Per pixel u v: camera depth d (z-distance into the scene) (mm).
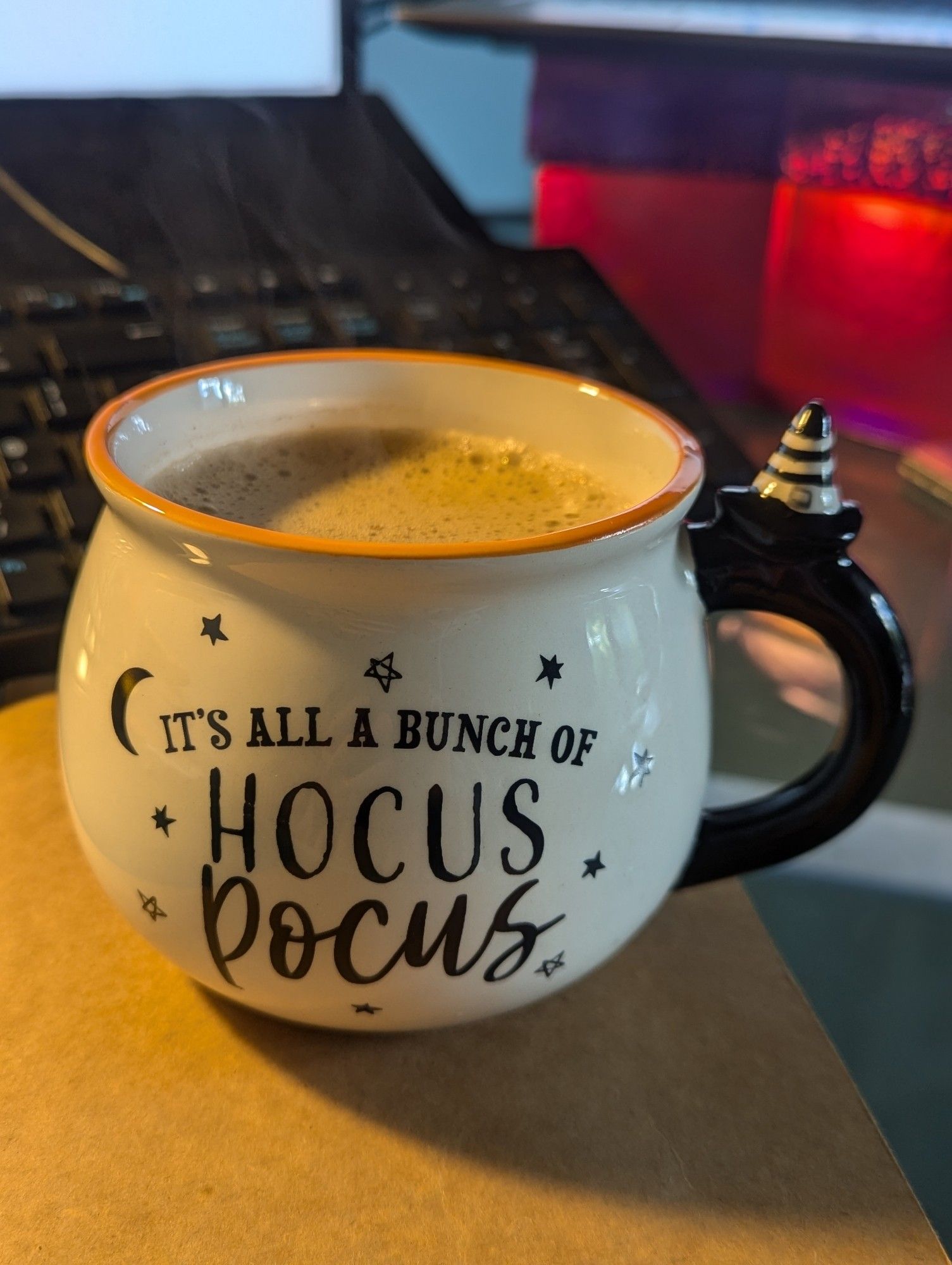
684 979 274
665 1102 238
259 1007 231
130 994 253
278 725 192
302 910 202
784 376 598
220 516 246
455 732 192
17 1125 219
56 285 415
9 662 330
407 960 209
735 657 470
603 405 271
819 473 223
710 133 571
